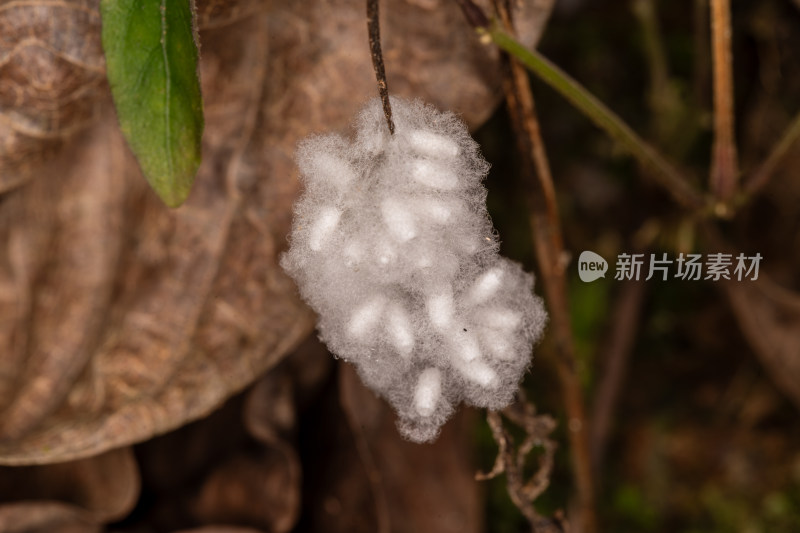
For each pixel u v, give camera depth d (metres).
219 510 0.20
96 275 0.17
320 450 0.20
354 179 0.15
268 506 0.20
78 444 0.17
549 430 0.17
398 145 0.15
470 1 0.16
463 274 0.15
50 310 0.17
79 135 0.17
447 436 0.21
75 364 0.17
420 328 0.15
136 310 0.17
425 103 0.17
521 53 0.17
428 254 0.15
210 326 0.18
